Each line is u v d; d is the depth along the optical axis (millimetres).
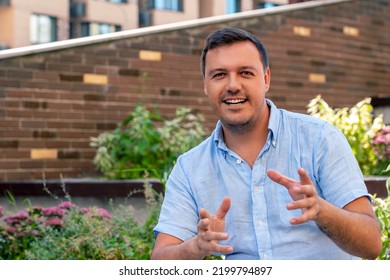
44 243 4469
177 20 14266
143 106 7684
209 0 13555
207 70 2557
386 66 9617
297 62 8703
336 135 2557
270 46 8500
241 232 2561
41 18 12977
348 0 9203
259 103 2535
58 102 7238
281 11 8570
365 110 6602
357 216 2357
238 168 2592
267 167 2566
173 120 7570
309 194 2180
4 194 6379
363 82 9336
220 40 2531
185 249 2398
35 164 7094
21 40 12617
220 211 2297
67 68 7297
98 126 7434
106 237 4473
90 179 6941
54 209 4891
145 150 7086
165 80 7828
